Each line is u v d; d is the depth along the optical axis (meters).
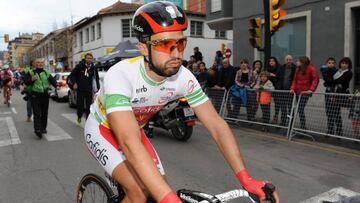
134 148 1.54
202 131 7.72
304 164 5.02
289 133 6.88
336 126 6.15
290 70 7.42
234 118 8.22
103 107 1.94
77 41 36.50
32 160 5.43
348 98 5.93
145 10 1.62
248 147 6.10
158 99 1.88
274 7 7.82
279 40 13.03
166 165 5.07
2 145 6.59
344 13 10.51
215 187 4.14
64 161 5.33
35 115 7.14
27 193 4.03
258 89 7.52
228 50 12.47
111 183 2.20
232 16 15.45
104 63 12.74
